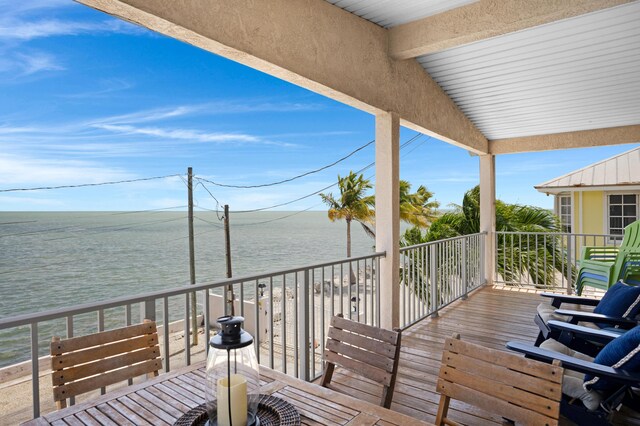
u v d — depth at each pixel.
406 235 8.72
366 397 2.87
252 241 59.25
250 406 1.22
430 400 2.81
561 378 1.39
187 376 1.65
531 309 5.32
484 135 6.86
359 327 1.96
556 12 3.10
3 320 1.62
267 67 2.91
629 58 4.25
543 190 10.83
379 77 3.95
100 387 1.76
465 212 8.34
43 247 53.38
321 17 3.29
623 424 2.48
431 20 3.76
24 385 7.86
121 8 2.12
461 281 5.99
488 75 4.80
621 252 4.72
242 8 2.66
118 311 21.17
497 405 1.50
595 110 5.64
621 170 10.48
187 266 42.59
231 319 1.21
